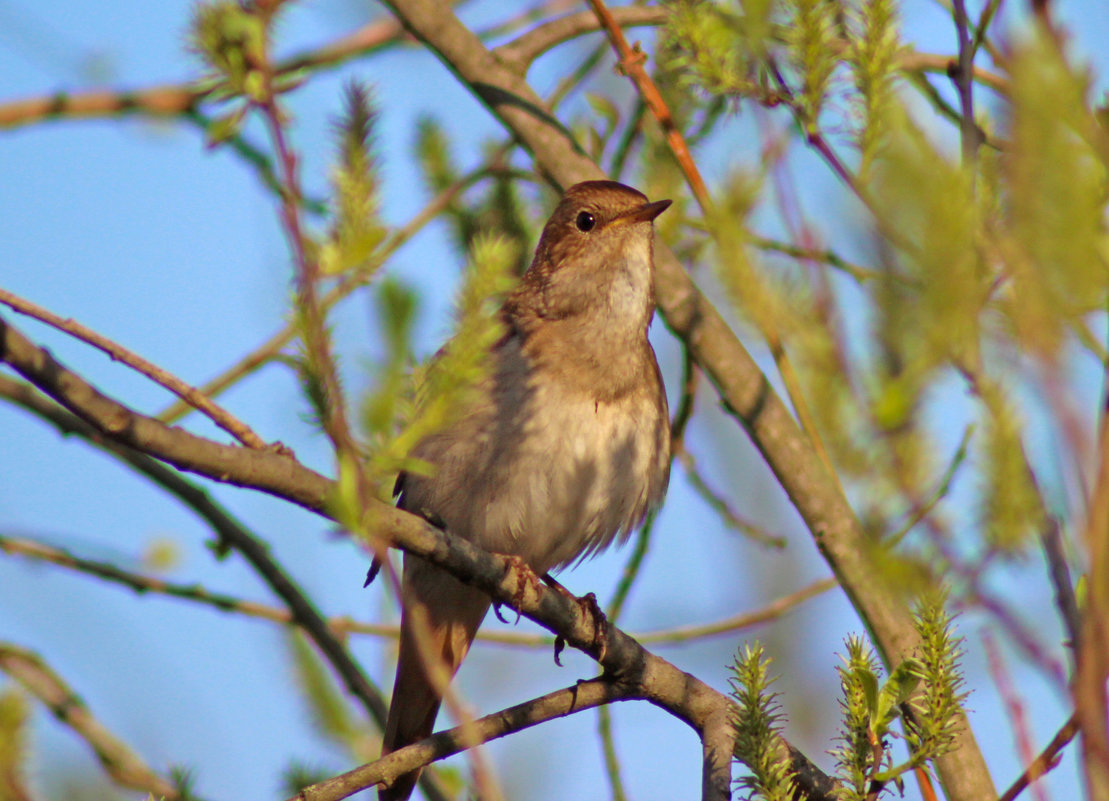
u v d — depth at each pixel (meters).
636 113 9.24
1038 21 2.71
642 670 7.50
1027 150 2.51
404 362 3.65
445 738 7.01
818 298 3.41
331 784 6.83
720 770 7.15
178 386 4.84
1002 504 3.26
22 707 6.30
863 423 3.18
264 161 6.74
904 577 3.24
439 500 8.70
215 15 3.80
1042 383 2.69
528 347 8.86
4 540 8.69
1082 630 3.38
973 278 2.84
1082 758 2.96
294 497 4.80
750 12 4.28
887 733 5.05
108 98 7.93
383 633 9.66
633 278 8.84
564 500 8.66
